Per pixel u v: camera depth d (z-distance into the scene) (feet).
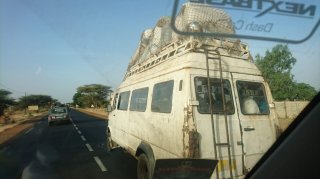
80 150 37.65
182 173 14.12
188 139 14.48
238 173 15.21
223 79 16.22
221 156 14.93
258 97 17.04
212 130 14.78
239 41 17.53
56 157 33.06
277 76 43.45
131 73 28.09
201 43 15.96
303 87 48.91
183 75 15.52
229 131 15.53
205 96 15.29
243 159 15.53
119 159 31.12
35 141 49.42
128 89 27.07
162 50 20.16
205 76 15.55
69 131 63.77
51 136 55.62
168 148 16.22
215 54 16.20
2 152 38.27
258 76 17.33
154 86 19.43
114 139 31.99
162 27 19.79
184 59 16.03
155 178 14.37
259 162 13.98
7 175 25.99
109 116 35.78
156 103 18.62
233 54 17.28
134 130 23.30
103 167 27.53
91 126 74.95
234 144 15.47
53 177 24.40
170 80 16.94
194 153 14.34
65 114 86.94
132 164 28.66
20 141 51.03
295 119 12.99
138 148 20.44
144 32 22.39
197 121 14.78
